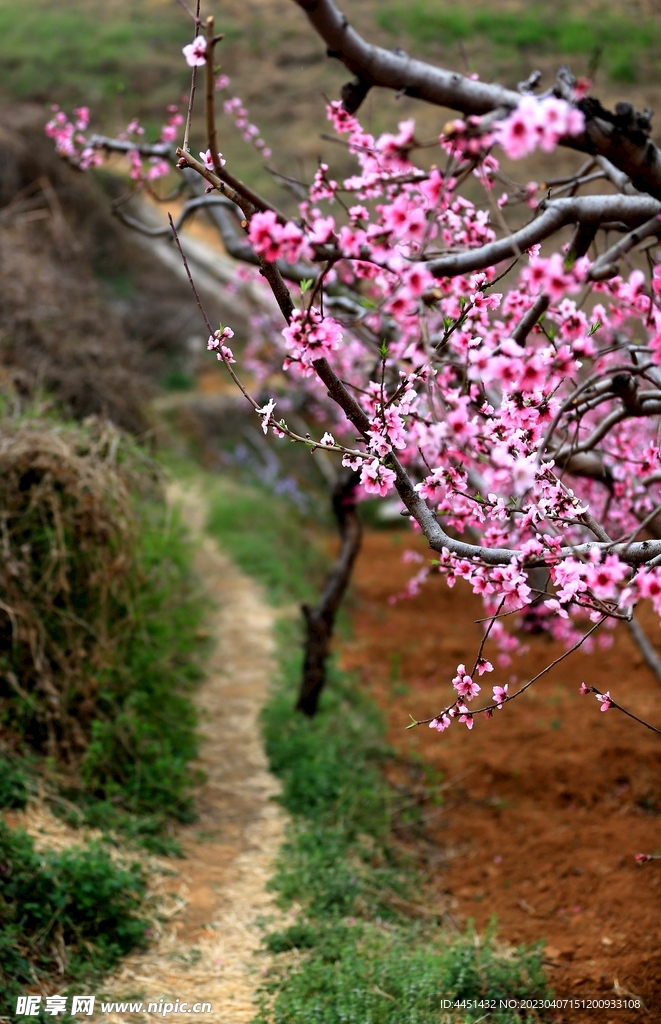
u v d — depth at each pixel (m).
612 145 3.02
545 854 6.38
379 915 5.45
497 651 10.40
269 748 7.35
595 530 3.47
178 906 5.20
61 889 4.65
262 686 8.63
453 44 25.16
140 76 27.89
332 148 23.23
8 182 14.73
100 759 6.02
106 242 18.73
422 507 3.34
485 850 6.55
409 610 12.36
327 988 4.41
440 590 13.02
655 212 3.27
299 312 2.98
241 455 16.14
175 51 29.56
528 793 7.31
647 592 2.56
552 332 3.64
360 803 6.67
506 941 5.39
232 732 7.73
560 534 3.55
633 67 21.72
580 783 7.30
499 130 2.54
